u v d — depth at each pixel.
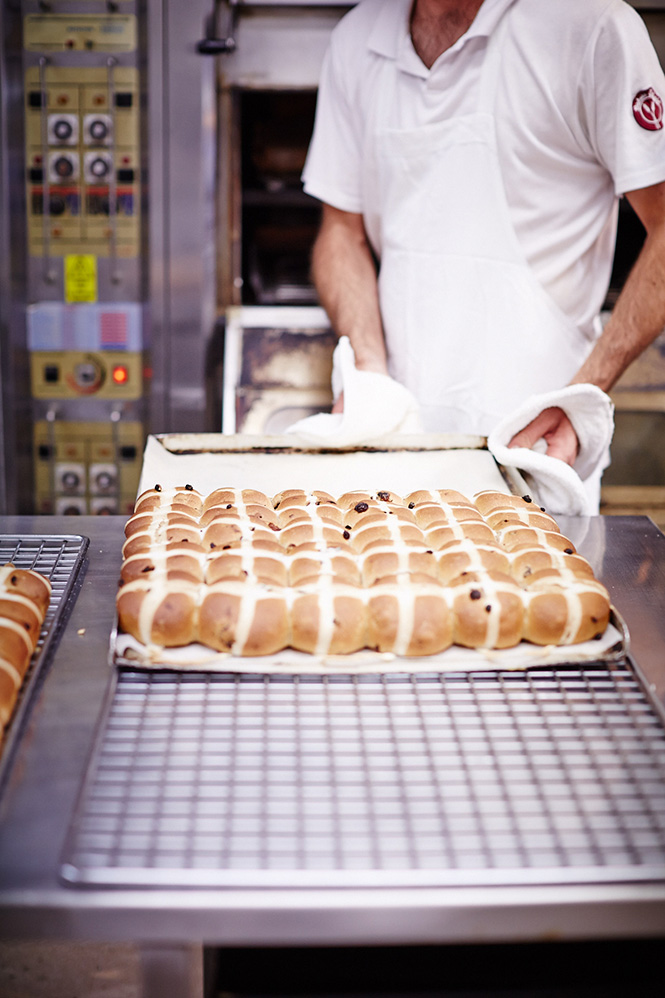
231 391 2.66
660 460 2.80
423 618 1.04
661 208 1.74
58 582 1.22
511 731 0.92
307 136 2.86
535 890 0.73
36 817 0.79
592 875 0.73
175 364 2.78
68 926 0.71
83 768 0.85
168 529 1.22
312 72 2.73
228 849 0.75
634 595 1.24
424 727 0.92
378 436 1.64
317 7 2.69
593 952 1.08
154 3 2.51
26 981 1.64
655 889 0.73
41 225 2.68
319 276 2.26
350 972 1.07
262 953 1.08
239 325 2.77
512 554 1.20
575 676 1.02
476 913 0.72
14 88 2.58
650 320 1.76
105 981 1.65
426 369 2.04
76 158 2.63
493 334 1.97
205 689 0.98
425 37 1.96
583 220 1.92
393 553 1.15
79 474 2.88
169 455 1.61
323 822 0.78
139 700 0.96
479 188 1.92
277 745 0.89
